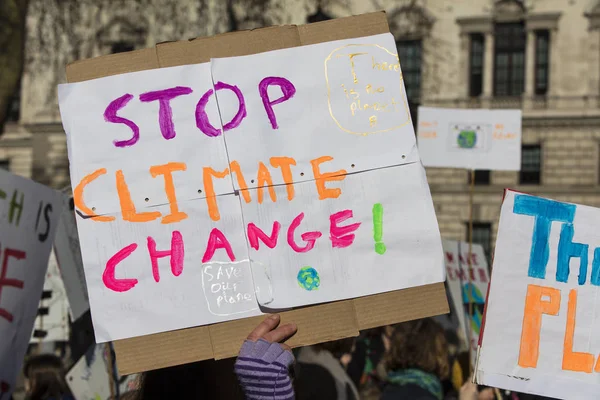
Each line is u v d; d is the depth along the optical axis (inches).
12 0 444.5
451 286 244.8
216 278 92.0
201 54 96.1
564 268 109.8
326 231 93.7
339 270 93.4
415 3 1044.5
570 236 109.8
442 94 1052.5
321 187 94.3
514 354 109.3
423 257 94.2
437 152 264.2
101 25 958.4
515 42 1061.1
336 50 96.6
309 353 158.7
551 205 110.0
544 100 1068.5
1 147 1066.1
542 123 1075.3
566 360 109.0
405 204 94.7
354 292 93.1
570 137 1077.1
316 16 945.5
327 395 155.9
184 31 954.1
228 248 92.6
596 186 1079.0
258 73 95.5
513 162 260.8
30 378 181.8
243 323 91.7
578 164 1080.2
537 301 109.7
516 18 1052.5
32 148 1061.8
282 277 92.6
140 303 91.0
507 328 109.5
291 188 94.0
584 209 109.8
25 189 134.4
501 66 1065.5
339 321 93.1
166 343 91.0
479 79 1051.9
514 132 261.3
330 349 160.1
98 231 91.6
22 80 1009.5
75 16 957.8
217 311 91.4
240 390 88.7
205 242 92.5
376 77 96.4
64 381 181.8
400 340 165.5
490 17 1047.0
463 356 230.1
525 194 110.1
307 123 95.1
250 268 92.5
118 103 93.7
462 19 1046.4
